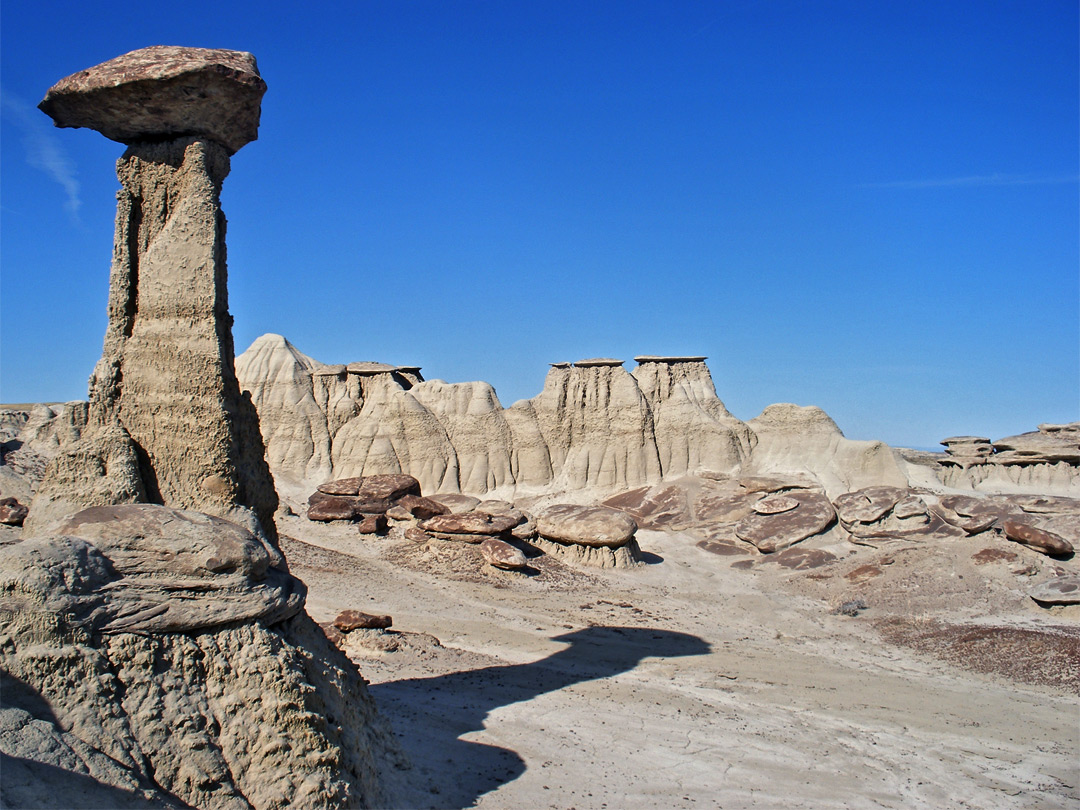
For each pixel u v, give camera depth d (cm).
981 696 2580
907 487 5038
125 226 1720
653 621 3419
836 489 5159
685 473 5738
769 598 3909
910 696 2553
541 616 3381
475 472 6006
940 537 4288
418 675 2431
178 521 1377
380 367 6475
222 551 1357
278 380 6400
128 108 1614
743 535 4709
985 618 3362
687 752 1964
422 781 1614
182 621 1316
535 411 6166
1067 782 1952
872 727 2256
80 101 1603
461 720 2023
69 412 1700
